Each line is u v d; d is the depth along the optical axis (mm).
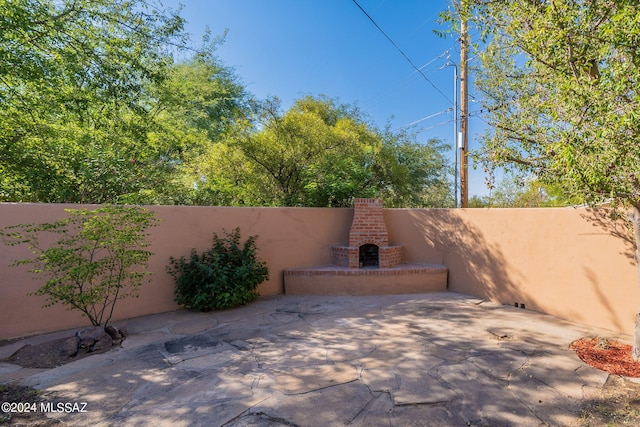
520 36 3934
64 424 2738
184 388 3320
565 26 3281
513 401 3014
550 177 4090
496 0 4148
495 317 5645
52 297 4703
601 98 2877
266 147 9953
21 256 4844
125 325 5273
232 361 3979
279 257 7824
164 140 9977
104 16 6324
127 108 7777
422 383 3367
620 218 4473
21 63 5426
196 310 6262
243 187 10305
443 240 7922
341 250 8211
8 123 6129
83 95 6457
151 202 8086
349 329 5176
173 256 6371
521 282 6195
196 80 15375
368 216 8141
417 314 5922
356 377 3518
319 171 9805
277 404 2998
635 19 2465
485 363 3818
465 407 2926
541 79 4188
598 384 3283
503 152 4461
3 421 2768
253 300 7020
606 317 4902
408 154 15414
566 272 5449
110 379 3523
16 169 6262
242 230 7305
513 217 6340
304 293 7664
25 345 4508
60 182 6773
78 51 6188
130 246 5258
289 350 4324
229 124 12094
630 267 4641
